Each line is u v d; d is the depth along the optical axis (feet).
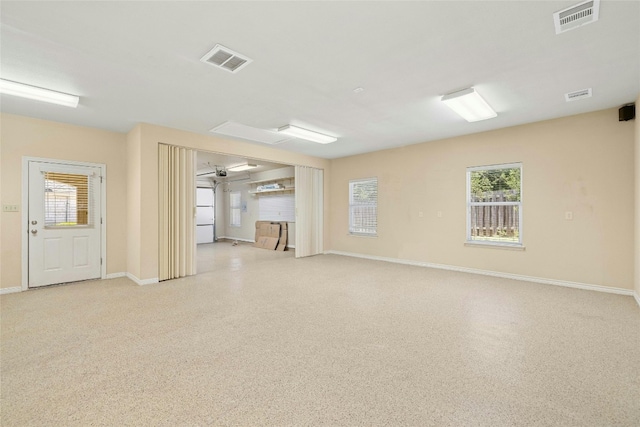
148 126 15.75
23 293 13.80
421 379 6.86
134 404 5.98
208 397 6.21
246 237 36.14
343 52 8.87
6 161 13.89
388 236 22.36
